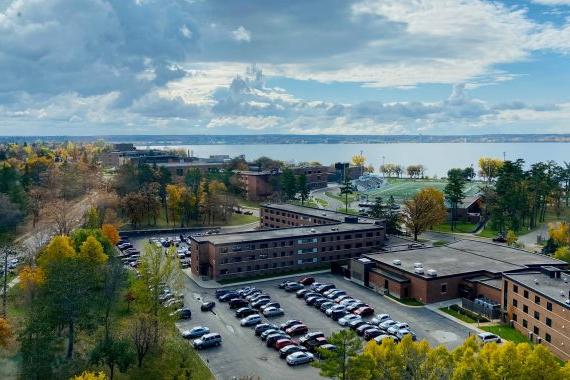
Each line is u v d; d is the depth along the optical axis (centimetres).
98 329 8431
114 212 17350
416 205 16238
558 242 14138
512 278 9038
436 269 10700
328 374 6006
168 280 9094
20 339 6800
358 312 9531
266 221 18150
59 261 9181
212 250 12125
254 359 7831
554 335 7894
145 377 7150
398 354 5897
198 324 9256
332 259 13350
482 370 5522
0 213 15488
